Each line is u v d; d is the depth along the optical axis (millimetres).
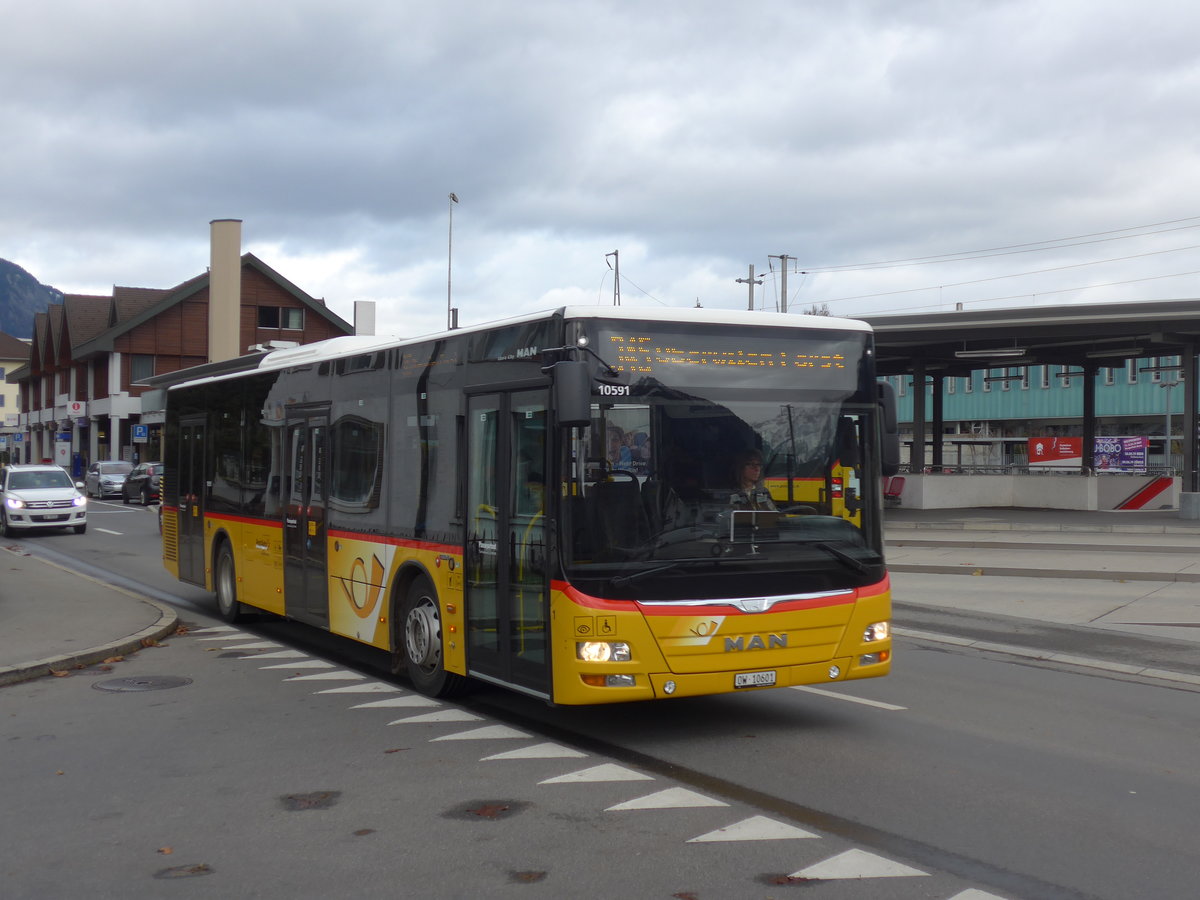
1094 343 33188
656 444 7871
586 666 7562
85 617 13898
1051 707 9461
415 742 8172
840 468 8375
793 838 5996
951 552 22453
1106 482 33188
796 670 8023
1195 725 8805
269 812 6527
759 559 7980
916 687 10328
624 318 7922
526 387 8250
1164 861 5664
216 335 48281
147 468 44594
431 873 5496
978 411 77750
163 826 6293
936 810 6520
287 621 14742
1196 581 17953
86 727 8750
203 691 10148
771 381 8242
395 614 10250
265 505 13172
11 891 5332
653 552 7738
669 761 7637
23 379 86062
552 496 7816
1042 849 5840
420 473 9773
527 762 7594
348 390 11195
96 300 71812
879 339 30750
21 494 30281
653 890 5250
